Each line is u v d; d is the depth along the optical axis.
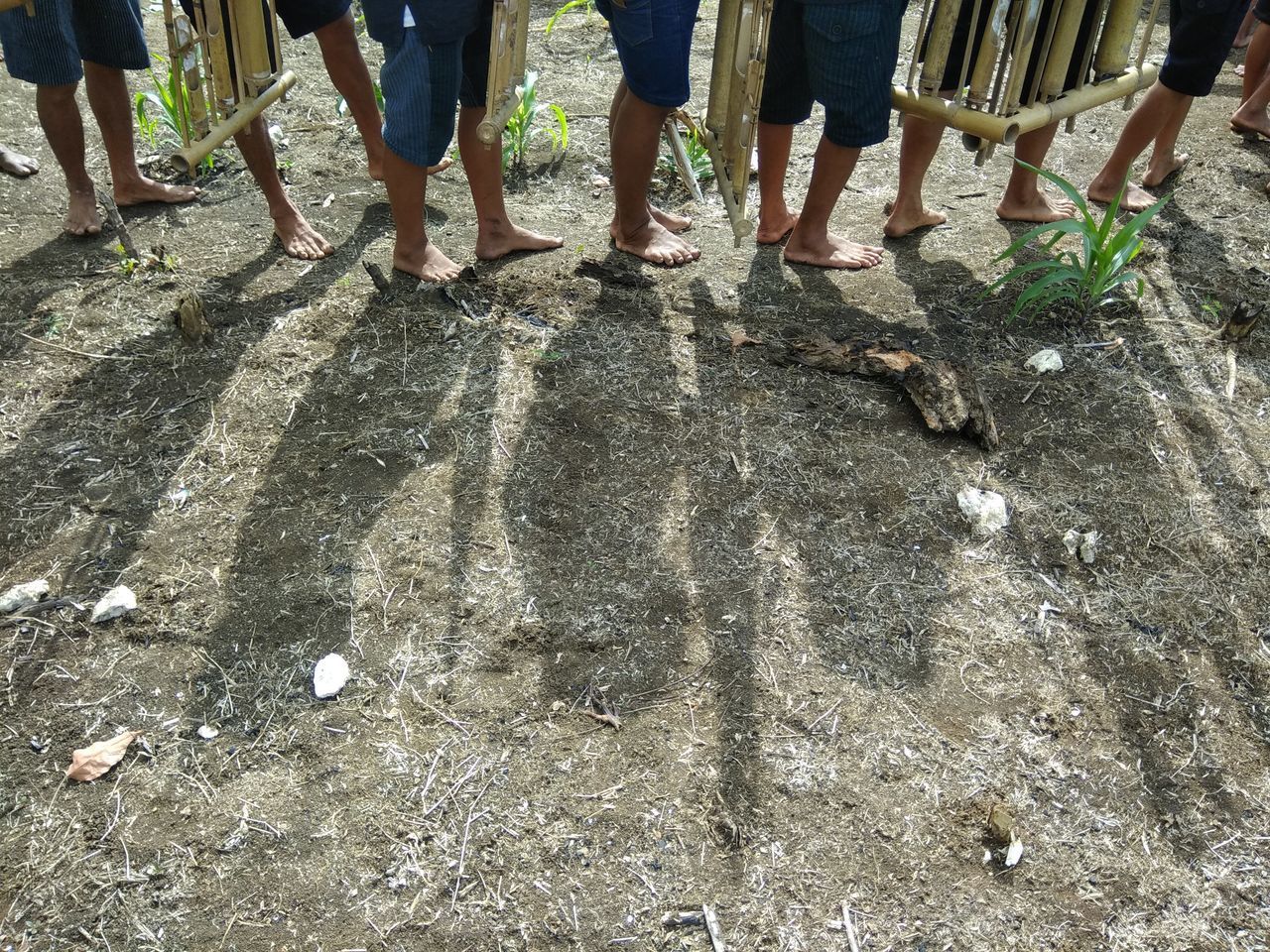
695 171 4.28
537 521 2.68
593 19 5.98
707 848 2.04
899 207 3.90
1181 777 2.19
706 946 1.90
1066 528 2.71
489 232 3.72
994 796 2.14
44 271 3.61
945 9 3.02
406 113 3.14
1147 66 3.39
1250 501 2.80
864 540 2.66
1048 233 3.96
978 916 1.96
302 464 2.82
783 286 3.63
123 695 2.26
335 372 3.14
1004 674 2.37
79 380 3.09
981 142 3.38
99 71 3.70
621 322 3.39
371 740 2.20
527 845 2.04
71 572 2.51
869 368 3.14
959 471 2.86
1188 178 4.35
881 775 2.17
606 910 1.95
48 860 1.98
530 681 2.32
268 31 3.49
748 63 2.94
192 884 1.96
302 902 1.95
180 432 2.91
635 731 2.23
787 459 2.88
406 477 2.79
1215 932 1.94
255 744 2.19
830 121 3.33
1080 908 1.97
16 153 4.25
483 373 3.14
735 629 2.44
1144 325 3.46
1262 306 3.44
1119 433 3.01
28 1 3.11
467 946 1.90
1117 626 2.48
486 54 3.30
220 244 3.81
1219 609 2.52
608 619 2.45
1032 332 3.42
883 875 2.01
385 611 2.45
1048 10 3.33
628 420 2.99
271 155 3.65
